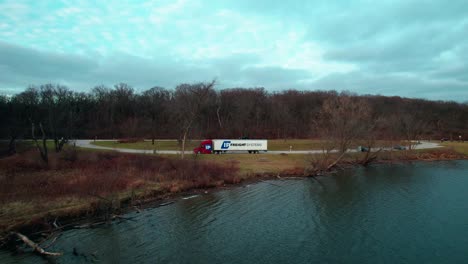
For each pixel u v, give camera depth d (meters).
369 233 20.97
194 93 54.00
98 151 48.62
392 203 28.00
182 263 16.27
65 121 61.28
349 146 47.00
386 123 58.03
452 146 74.19
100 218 21.94
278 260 16.97
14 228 18.25
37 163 35.03
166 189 29.55
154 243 18.44
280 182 36.09
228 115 106.12
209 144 56.28
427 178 39.75
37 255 16.19
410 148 65.06
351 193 31.47
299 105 117.31
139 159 39.38
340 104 57.38
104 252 16.92
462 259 17.48
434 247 18.97
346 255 17.77
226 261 16.69
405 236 20.55
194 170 35.19
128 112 116.50
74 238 18.55
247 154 55.50
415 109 111.81
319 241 19.56
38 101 70.56
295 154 55.66
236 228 21.34
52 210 21.28
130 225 21.08
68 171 33.03
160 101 115.38
